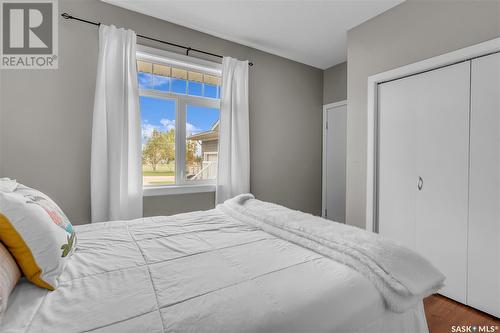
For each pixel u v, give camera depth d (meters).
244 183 3.04
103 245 1.22
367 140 2.51
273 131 3.45
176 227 1.54
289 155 3.61
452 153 1.92
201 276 0.92
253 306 0.75
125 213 2.31
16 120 2.01
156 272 0.95
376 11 2.39
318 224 1.40
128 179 2.38
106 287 0.84
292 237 1.31
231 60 2.93
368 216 2.49
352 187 2.68
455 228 1.90
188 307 0.73
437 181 2.01
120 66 2.27
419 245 2.13
